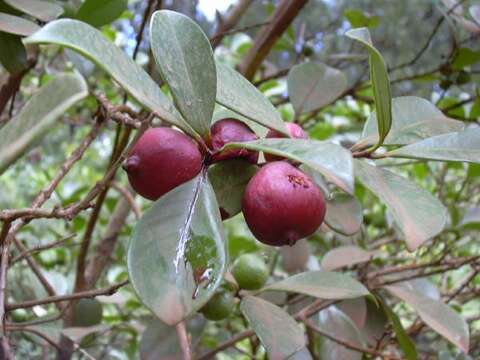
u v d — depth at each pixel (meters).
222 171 0.24
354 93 0.57
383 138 0.23
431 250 0.58
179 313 0.18
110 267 0.68
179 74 0.22
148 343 0.35
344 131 0.70
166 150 0.21
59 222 0.71
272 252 0.54
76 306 0.43
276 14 0.54
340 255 0.42
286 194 0.21
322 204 0.22
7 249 0.25
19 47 0.32
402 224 0.21
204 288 0.19
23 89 0.62
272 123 0.24
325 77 0.44
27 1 0.30
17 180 1.05
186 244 0.20
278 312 0.27
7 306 0.29
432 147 0.24
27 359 0.51
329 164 0.18
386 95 0.22
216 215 0.21
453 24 0.49
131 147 0.25
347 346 0.37
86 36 0.19
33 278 0.51
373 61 0.21
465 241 0.63
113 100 0.65
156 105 0.21
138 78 0.21
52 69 0.56
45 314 0.45
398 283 0.45
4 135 0.18
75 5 0.40
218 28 0.57
